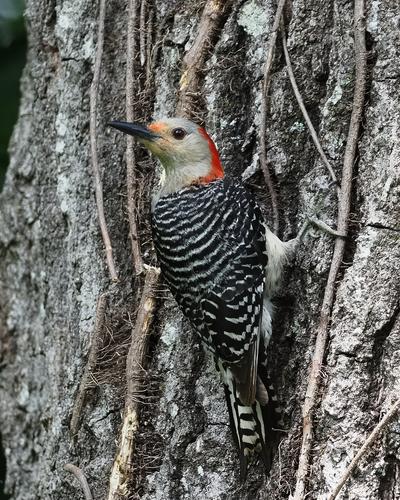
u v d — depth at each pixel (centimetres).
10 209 1247
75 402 1055
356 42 936
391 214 896
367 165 920
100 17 1105
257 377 940
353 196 928
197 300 968
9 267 1258
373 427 873
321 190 945
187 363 997
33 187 1203
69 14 1140
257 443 926
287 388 944
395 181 898
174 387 996
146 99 1080
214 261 967
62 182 1126
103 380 1040
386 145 909
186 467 979
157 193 1048
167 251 994
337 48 962
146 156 1088
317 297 932
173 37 1066
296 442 919
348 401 881
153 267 1035
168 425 992
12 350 1245
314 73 988
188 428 983
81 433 1048
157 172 1073
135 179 1073
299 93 980
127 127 1027
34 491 1166
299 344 941
